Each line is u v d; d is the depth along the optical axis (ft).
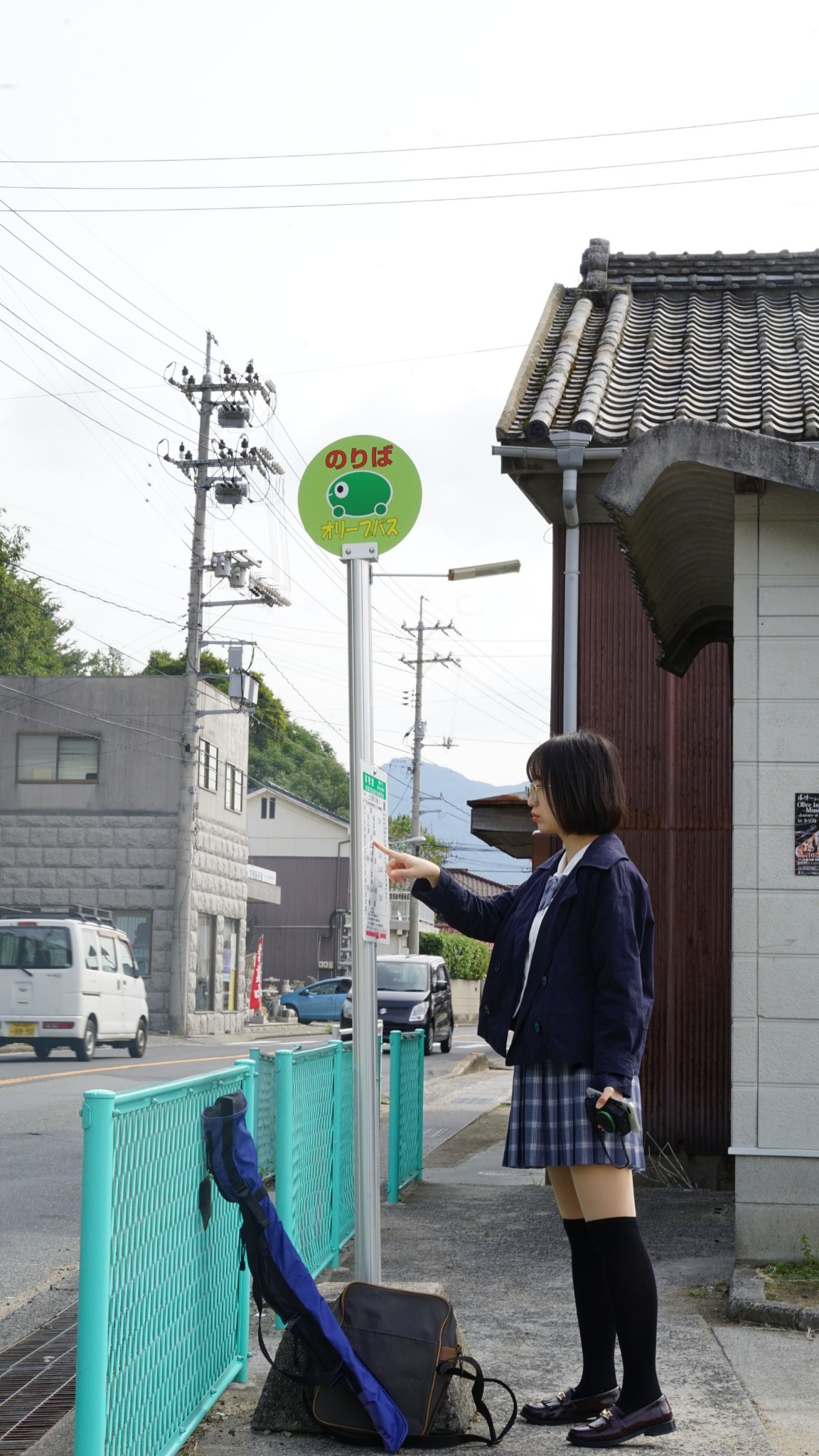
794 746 18.83
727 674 29.48
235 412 94.73
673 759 29.43
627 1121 10.86
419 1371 11.60
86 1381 9.11
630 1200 11.48
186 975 95.40
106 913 97.40
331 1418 11.57
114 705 99.25
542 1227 23.39
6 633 162.61
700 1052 28.73
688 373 31.01
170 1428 10.98
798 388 29.40
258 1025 114.32
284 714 256.93
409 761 159.22
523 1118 11.59
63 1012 61.87
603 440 27.37
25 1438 13.20
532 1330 15.76
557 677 29.50
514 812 31.86
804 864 18.60
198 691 97.19
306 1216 17.58
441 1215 24.81
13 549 163.02
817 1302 16.14
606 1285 11.91
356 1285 12.05
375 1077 13.10
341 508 14.25
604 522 29.66
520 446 27.89
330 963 160.66
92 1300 9.17
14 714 99.60
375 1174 12.98
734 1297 16.24
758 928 18.62
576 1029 11.30
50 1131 37.17
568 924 11.53
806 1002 18.39
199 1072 54.60
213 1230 12.45
